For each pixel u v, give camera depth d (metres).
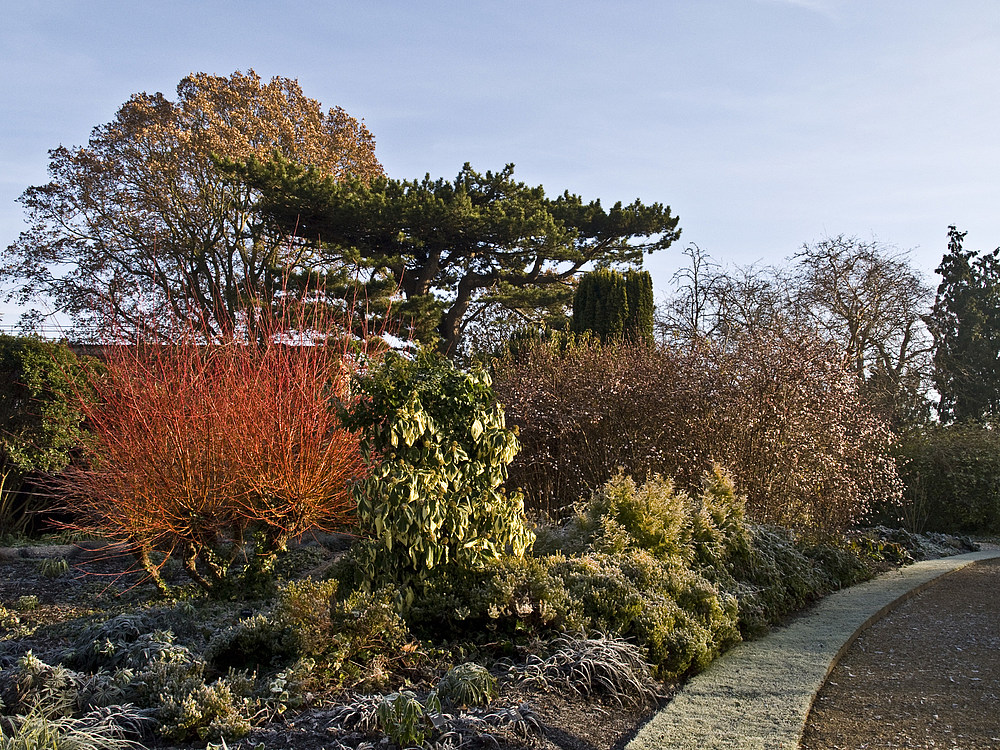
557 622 4.46
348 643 3.92
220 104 20.17
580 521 5.98
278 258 19.31
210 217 19.95
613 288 15.29
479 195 21.09
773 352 8.61
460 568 4.83
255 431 5.73
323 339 7.08
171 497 5.56
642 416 8.89
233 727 3.25
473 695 3.61
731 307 17.31
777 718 3.53
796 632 5.32
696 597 4.95
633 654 4.12
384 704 3.27
